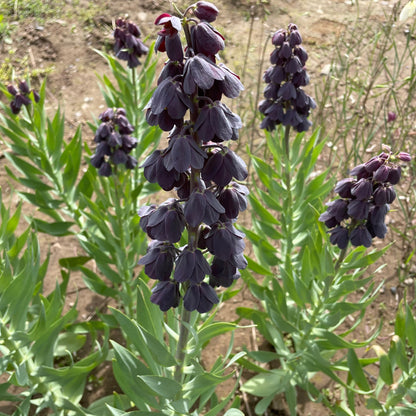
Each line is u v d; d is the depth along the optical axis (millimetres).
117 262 1108
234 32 1916
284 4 2049
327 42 1868
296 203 1062
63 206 1292
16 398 880
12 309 812
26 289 806
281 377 1019
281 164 1084
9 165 1526
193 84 516
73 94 1725
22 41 1873
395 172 687
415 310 1188
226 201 583
